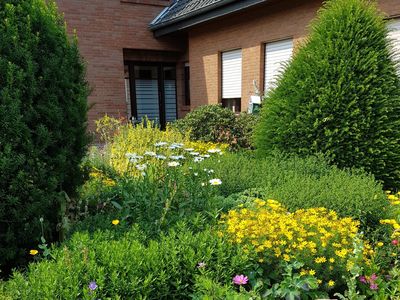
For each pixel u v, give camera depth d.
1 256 2.48
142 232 2.42
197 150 5.43
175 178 3.00
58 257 2.08
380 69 4.17
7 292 1.80
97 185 3.59
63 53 2.83
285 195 3.13
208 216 2.79
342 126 4.06
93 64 9.73
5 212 2.41
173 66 11.77
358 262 2.24
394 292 2.22
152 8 10.45
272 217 2.48
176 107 12.01
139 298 1.85
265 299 2.13
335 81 4.16
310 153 4.25
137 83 11.26
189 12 8.74
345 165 4.09
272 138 4.72
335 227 2.43
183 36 10.93
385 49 4.24
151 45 10.53
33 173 2.48
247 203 3.14
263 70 8.14
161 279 1.98
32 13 2.60
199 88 10.25
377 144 4.02
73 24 9.29
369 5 4.52
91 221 2.75
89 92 3.19
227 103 9.41
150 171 3.18
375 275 2.29
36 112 2.49
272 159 4.40
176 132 6.11
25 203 2.46
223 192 3.74
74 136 2.86
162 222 2.56
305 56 4.53
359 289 2.33
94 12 9.53
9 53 2.40
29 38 2.50
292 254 2.26
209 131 6.67
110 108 10.12
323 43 4.36
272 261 2.27
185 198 2.90
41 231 2.65
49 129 2.61
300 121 4.28
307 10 6.78
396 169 4.04
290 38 7.39
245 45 8.41
